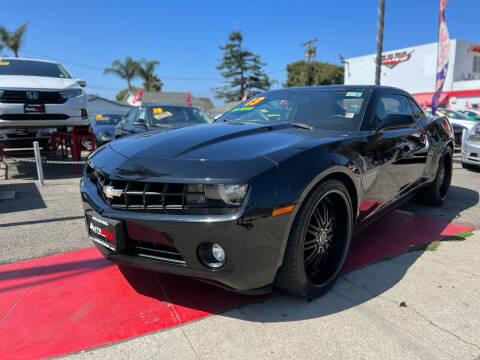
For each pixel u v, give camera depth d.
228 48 56.06
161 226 1.74
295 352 1.65
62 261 2.67
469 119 13.06
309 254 2.07
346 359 1.60
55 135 7.96
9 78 5.83
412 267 2.52
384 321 1.88
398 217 3.73
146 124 6.79
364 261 2.62
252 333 1.79
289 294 2.16
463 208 4.09
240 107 3.31
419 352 1.64
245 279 1.75
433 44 32.47
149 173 1.81
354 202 2.28
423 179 3.53
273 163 1.76
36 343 1.73
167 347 1.69
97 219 1.95
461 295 2.14
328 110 2.78
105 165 2.04
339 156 2.06
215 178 1.68
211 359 1.61
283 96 3.17
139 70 44.22
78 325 1.88
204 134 2.22
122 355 1.64
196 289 2.23
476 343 1.71
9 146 7.62
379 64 11.14
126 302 2.09
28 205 4.23
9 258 2.72
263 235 1.70
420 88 34.06
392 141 2.72
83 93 6.32
